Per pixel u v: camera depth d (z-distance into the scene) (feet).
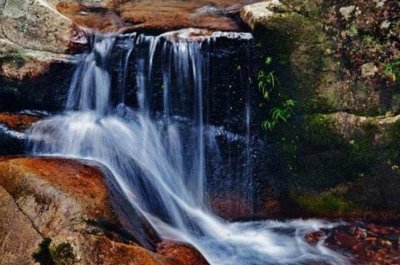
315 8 19.72
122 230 13.15
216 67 20.53
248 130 21.18
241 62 20.49
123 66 20.76
